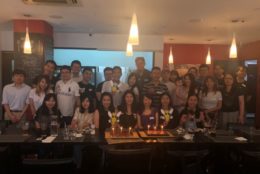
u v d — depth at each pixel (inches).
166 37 286.0
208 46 337.7
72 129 118.6
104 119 126.5
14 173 98.0
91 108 131.5
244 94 168.6
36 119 122.8
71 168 84.5
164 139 106.3
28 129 116.3
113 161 85.2
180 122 133.0
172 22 207.0
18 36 213.9
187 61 338.6
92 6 164.4
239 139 109.3
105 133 113.7
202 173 113.3
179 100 177.6
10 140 99.1
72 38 270.1
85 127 121.4
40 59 216.1
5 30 257.1
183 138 108.8
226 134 118.3
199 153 97.0
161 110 134.5
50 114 121.6
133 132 117.1
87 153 113.4
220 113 161.6
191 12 174.7
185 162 96.9
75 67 175.8
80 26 234.4
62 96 151.9
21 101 160.6
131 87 167.8
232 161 112.8
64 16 195.6
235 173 112.0
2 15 195.5
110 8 168.4
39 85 149.4
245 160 102.3
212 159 114.0
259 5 155.2
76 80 176.2
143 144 100.7
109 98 129.6
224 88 166.2
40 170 80.2
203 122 129.9
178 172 103.2
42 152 107.6
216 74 205.0
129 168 85.8
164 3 154.0
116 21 209.3
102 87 169.9
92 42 272.5
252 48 306.5
